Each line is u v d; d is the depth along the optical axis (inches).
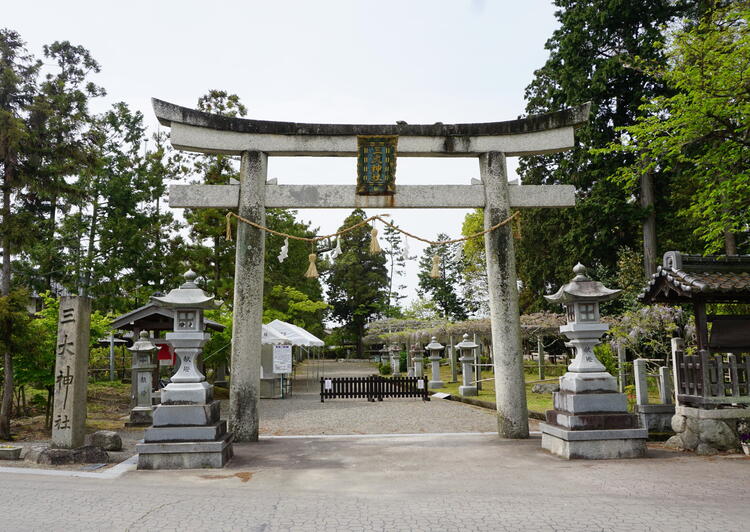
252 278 410.9
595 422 329.7
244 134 420.8
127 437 457.1
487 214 430.9
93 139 538.9
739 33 438.6
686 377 355.9
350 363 2084.2
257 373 410.0
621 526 200.5
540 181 1067.9
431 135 431.2
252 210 414.3
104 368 974.4
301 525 206.8
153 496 249.6
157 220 1007.6
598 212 843.4
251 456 349.1
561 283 1038.4
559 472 291.3
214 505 234.8
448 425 516.7
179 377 329.1
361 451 365.7
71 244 998.4
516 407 410.3
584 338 348.2
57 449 325.4
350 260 2149.4
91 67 976.9
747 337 353.4
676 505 226.4
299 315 1542.8
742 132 455.5
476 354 958.4
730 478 271.0
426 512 222.2
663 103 476.7
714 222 459.5
